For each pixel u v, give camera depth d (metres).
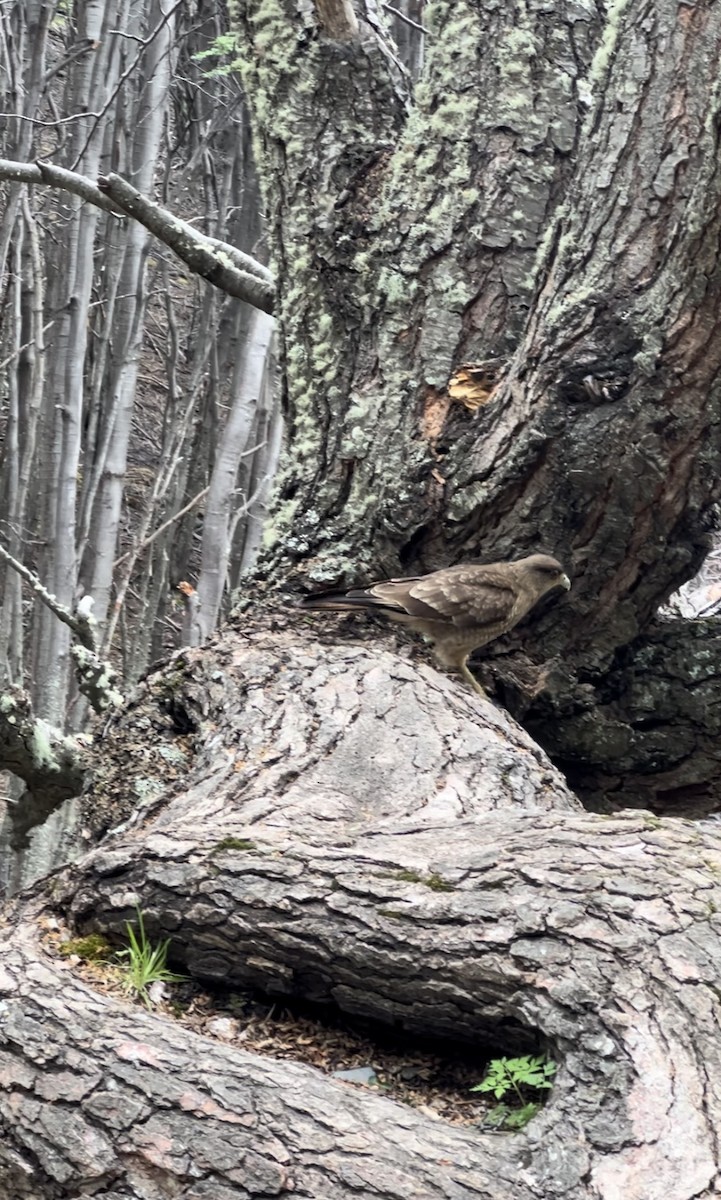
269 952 2.93
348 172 5.38
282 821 3.29
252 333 7.36
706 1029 2.33
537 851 2.88
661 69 4.57
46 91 7.87
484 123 5.29
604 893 2.65
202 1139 2.38
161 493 7.42
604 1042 2.37
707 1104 2.20
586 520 4.81
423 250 5.18
